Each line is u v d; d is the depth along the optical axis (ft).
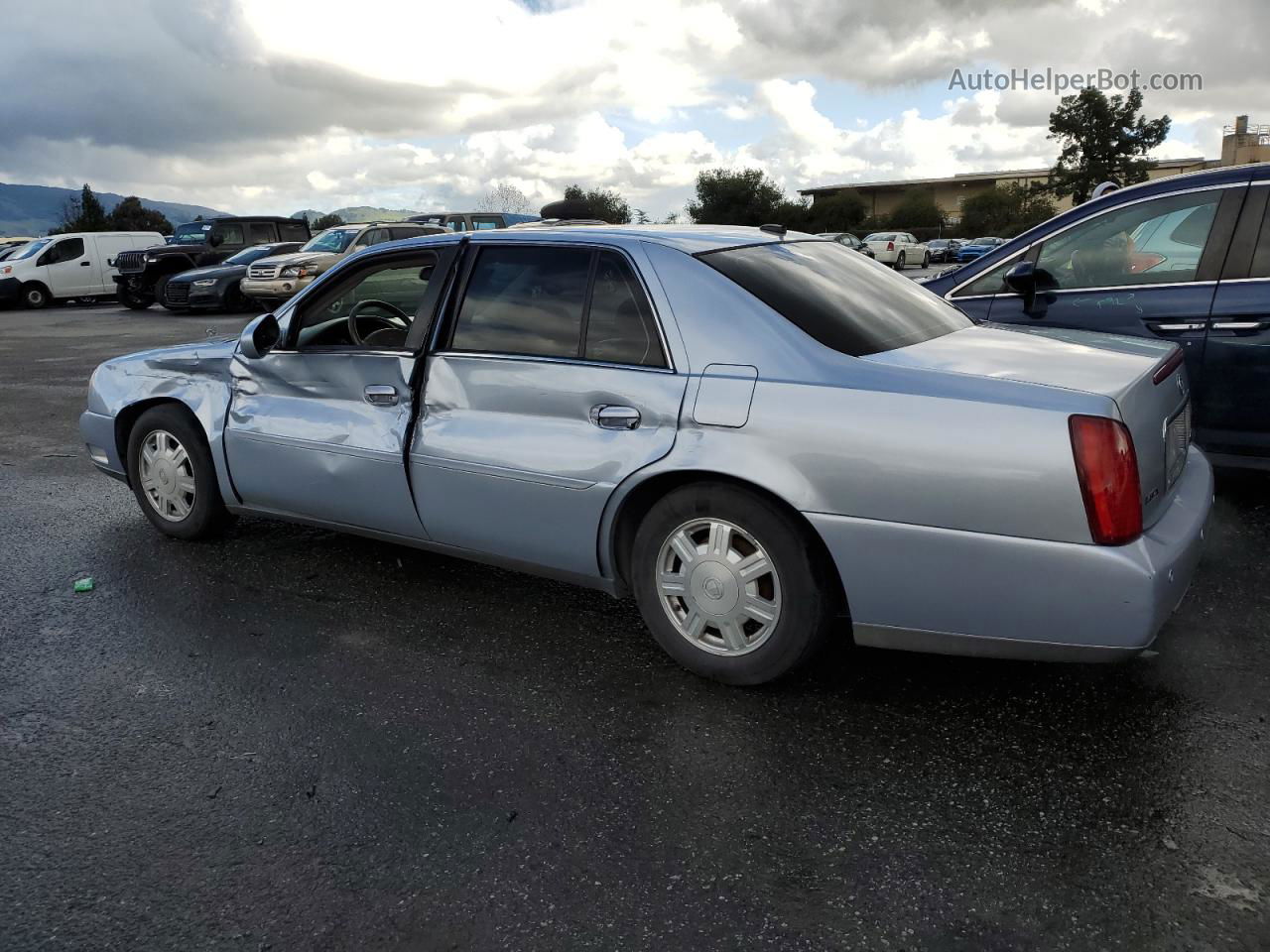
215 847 8.39
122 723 10.55
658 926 7.28
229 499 15.12
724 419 10.06
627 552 11.43
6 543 16.83
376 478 12.94
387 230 62.95
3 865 8.23
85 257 82.23
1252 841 7.98
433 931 7.31
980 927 7.15
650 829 8.45
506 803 8.89
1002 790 8.80
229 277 67.00
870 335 10.47
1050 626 9.02
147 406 16.22
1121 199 16.61
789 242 12.51
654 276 10.91
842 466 9.46
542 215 22.26
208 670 11.75
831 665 11.32
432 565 15.08
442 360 12.29
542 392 11.37
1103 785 8.82
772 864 7.93
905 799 8.73
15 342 52.54
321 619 13.17
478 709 10.64
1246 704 10.13
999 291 17.95
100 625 13.19
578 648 12.10
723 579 10.44
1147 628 8.73
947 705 10.35
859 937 7.10
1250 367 15.25
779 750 9.61
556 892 7.70
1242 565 13.82
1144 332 16.20
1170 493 10.07
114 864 8.20
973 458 8.95
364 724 10.39
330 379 13.44
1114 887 7.52
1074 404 8.79
